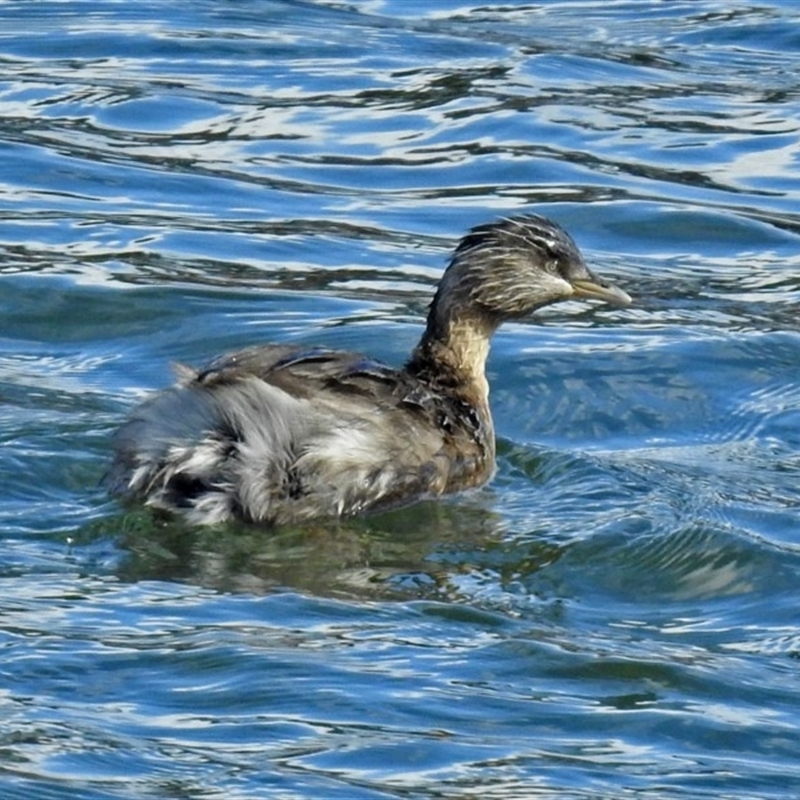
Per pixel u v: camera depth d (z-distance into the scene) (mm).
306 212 21453
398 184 22281
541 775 11195
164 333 18516
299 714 11633
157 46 25719
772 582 13953
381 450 14398
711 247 21172
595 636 12977
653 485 15500
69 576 13211
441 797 10883
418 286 19750
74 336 18422
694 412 17406
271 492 13969
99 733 11297
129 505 14109
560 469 15742
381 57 25609
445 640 12680
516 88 24750
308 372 14461
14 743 11133
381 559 13859
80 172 22109
